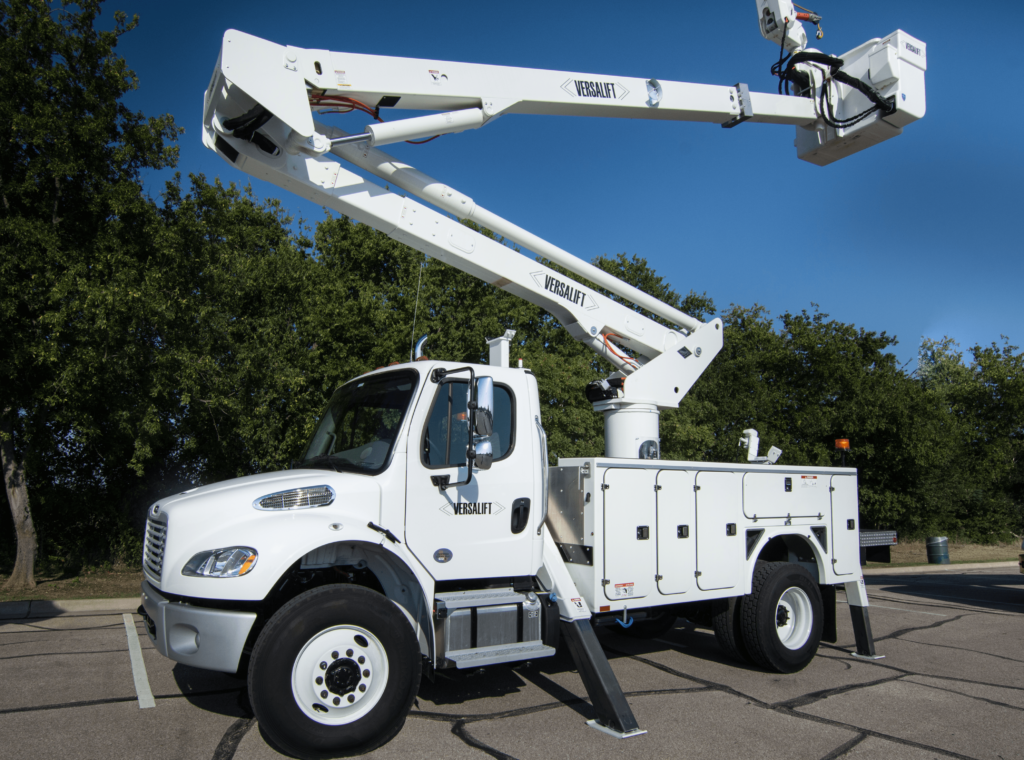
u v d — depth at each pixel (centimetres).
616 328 662
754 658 595
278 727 375
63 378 901
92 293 877
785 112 617
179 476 1397
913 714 491
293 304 1188
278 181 486
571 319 646
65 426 1073
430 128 504
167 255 1034
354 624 402
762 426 1895
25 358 929
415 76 493
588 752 406
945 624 891
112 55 1044
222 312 1141
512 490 483
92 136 988
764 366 2023
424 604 440
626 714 443
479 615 449
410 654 414
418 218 543
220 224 1236
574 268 629
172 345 1028
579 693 524
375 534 423
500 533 473
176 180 1157
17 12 956
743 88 607
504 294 1507
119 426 1024
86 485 1328
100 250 981
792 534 638
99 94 1029
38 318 936
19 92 953
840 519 671
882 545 823
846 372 1900
